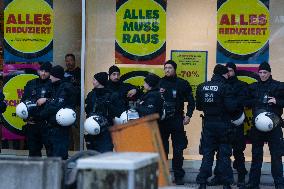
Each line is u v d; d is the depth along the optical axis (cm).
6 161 1795
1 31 3341
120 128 2019
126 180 1565
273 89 2831
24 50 3334
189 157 3206
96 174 1580
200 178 2794
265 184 3122
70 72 3284
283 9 3228
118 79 3117
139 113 2694
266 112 2784
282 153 2811
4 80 3331
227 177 2775
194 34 3275
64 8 3319
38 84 2958
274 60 3241
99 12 3312
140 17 3288
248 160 3134
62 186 1788
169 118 3031
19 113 2934
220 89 2748
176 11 3284
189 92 3073
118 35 3300
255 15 3244
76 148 3195
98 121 2688
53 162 1783
